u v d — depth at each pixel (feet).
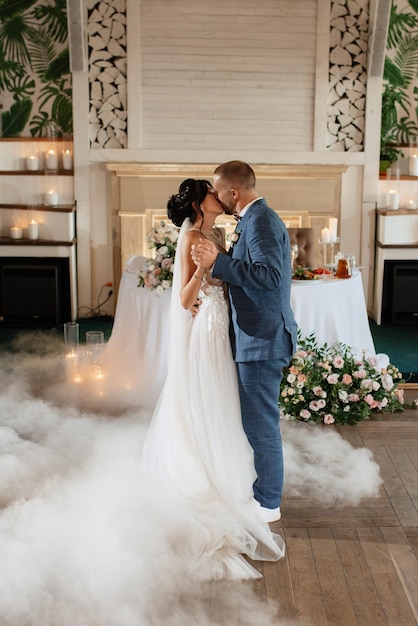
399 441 12.92
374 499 10.87
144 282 14.26
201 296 10.12
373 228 21.58
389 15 20.04
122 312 15.06
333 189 21.29
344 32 20.72
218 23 20.53
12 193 21.61
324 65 20.75
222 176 9.80
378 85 20.86
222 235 10.50
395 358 18.11
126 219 21.24
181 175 21.04
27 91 21.62
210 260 9.14
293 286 14.69
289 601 8.54
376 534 9.95
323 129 21.04
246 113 20.93
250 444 10.12
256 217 9.51
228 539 9.46
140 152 20.99
